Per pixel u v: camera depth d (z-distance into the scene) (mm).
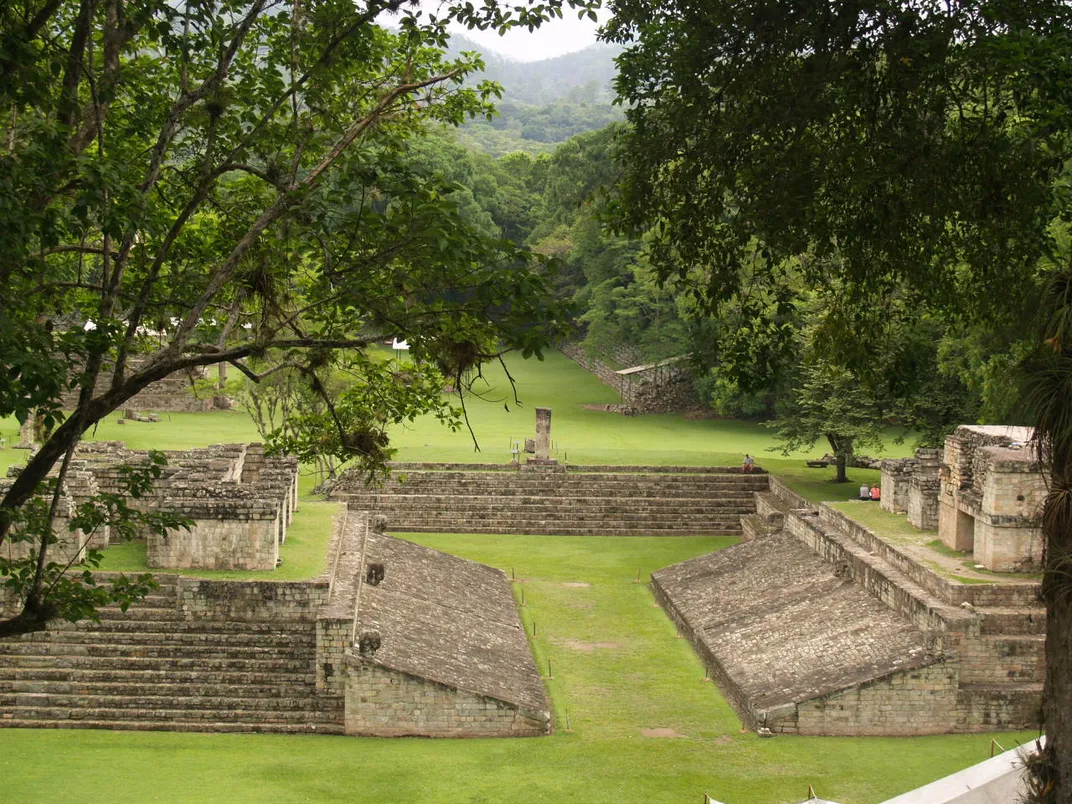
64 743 29922
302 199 19297
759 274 21531
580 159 100312
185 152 24703
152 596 34938
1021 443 37469
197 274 23266
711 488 64375
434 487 63469
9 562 17953
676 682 37938
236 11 21156
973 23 19078
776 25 19406
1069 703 14945
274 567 36375
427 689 32312
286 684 32656
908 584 37062
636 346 102500
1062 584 15000
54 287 21250
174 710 31953
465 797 27828
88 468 41438
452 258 18484
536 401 96000
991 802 19297
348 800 27172
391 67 27328
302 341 19234
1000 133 19688
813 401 60438
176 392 81312
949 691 32781
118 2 18375
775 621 40500
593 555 56344
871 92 19375
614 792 28469
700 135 20484
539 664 39719
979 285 20984
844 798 28125
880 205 19641
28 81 17219
